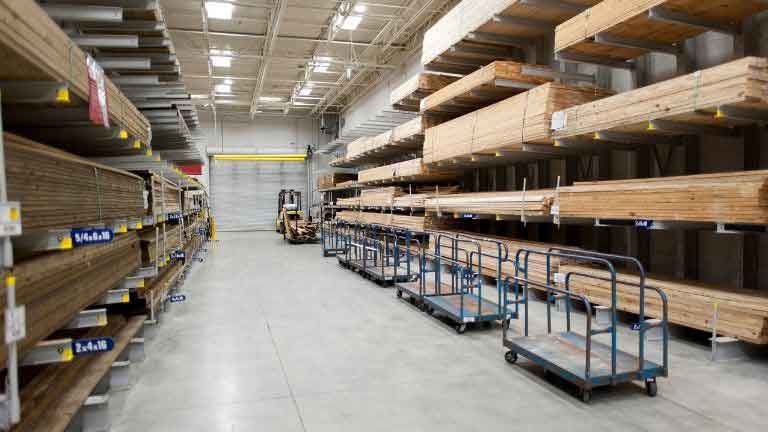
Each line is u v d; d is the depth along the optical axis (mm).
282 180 26750
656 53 6488
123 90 5258
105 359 3471
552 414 3389
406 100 10867
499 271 5484
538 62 8297
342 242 16938
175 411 3496
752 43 5266
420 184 13664
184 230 10430
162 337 5469
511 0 6656
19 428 2328
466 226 10547
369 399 3688
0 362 1867
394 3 12508
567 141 6312
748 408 3420
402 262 10453
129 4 3820
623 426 3188
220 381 4094
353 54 15477
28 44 1919
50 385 2904
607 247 7332
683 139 6004
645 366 3666
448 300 6289
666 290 4965
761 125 5016
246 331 5707
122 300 3865
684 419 3271
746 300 4211
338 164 18938
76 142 4074
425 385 3957
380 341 5234
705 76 4320
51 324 2424
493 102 8992
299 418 3373
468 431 3158
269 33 13484
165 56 4887
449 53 8750
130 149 4703
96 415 3084
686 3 4844
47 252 2482
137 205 4352
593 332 3535
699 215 4434
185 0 12141
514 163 9352
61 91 2385
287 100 23016
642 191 5039
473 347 4973
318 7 13000
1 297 1857
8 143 1919
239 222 26219
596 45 6047
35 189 2172
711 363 4301
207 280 9609
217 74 18609
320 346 5078
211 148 24562
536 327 5641
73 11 3541
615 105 5316
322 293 8125
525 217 7496
